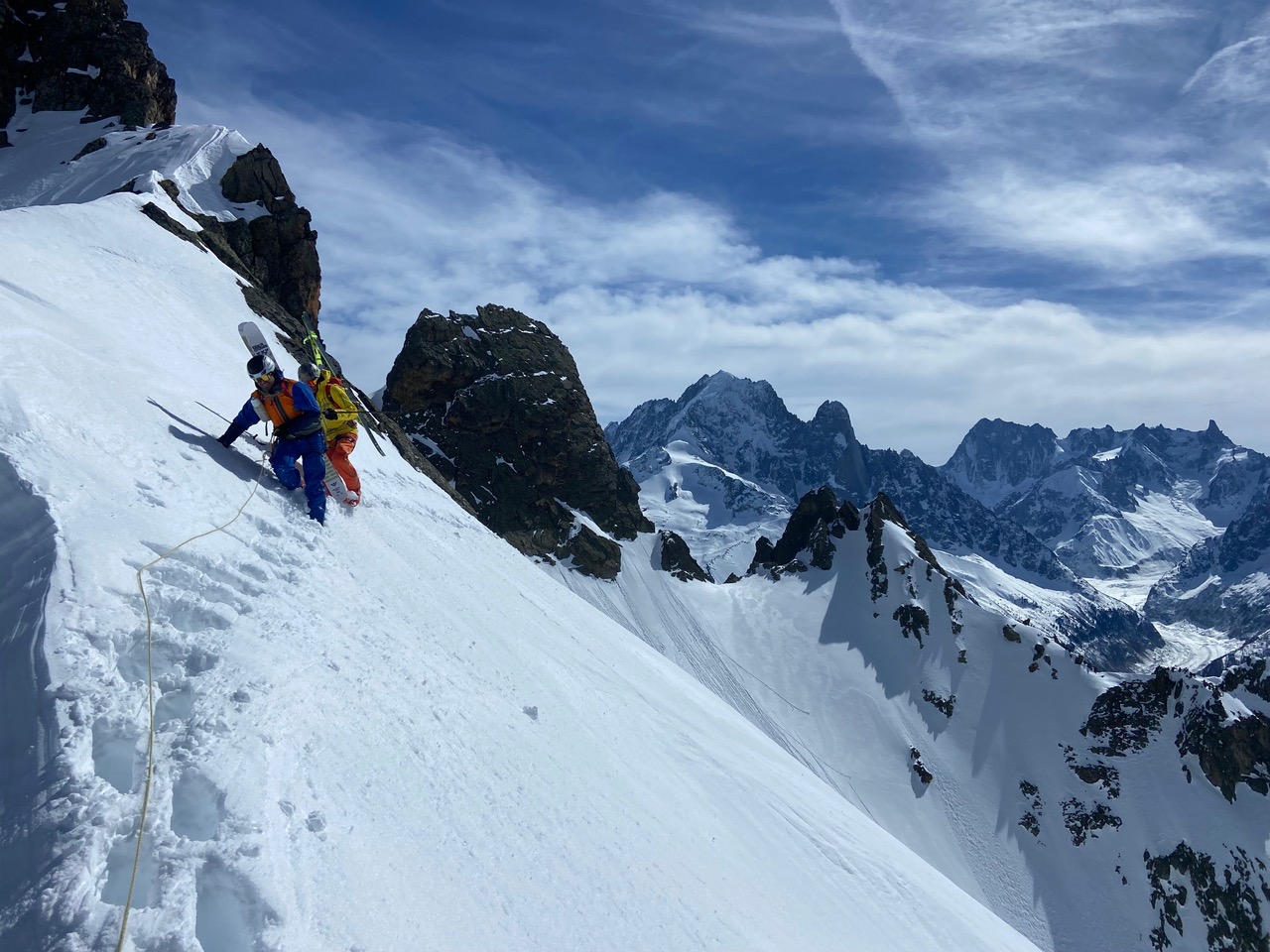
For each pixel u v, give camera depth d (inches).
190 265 836.0
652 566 4717.0
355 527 413.1
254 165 1646.2
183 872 153.4
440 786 240.8
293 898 162.2
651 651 1003.3
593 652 644.7
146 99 2066.9
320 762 206.8
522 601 590.6
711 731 711.1
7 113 2005.4
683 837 380.2
